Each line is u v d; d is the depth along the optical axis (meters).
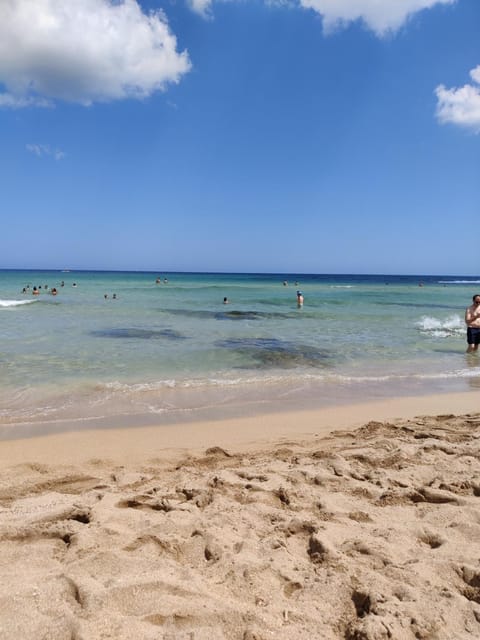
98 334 14.82
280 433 6.27
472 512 3.64
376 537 3.28
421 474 4.48
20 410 6.93
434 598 2.55
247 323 19.14
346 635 2.31
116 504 3.79
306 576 2.80
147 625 2.30
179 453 5.40
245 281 90.56
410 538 3.28
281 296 39.75
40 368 9.60
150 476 4.60
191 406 7.46
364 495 4.07
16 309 23.30
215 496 3.96
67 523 3.39
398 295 45.25
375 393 8.66
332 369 10.59
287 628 2.32
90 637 2.17
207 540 3.18
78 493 4.24
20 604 2.40
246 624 2.33
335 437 6.04
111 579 2.65
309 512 3.72
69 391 8.01
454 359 12.22
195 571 2.82
